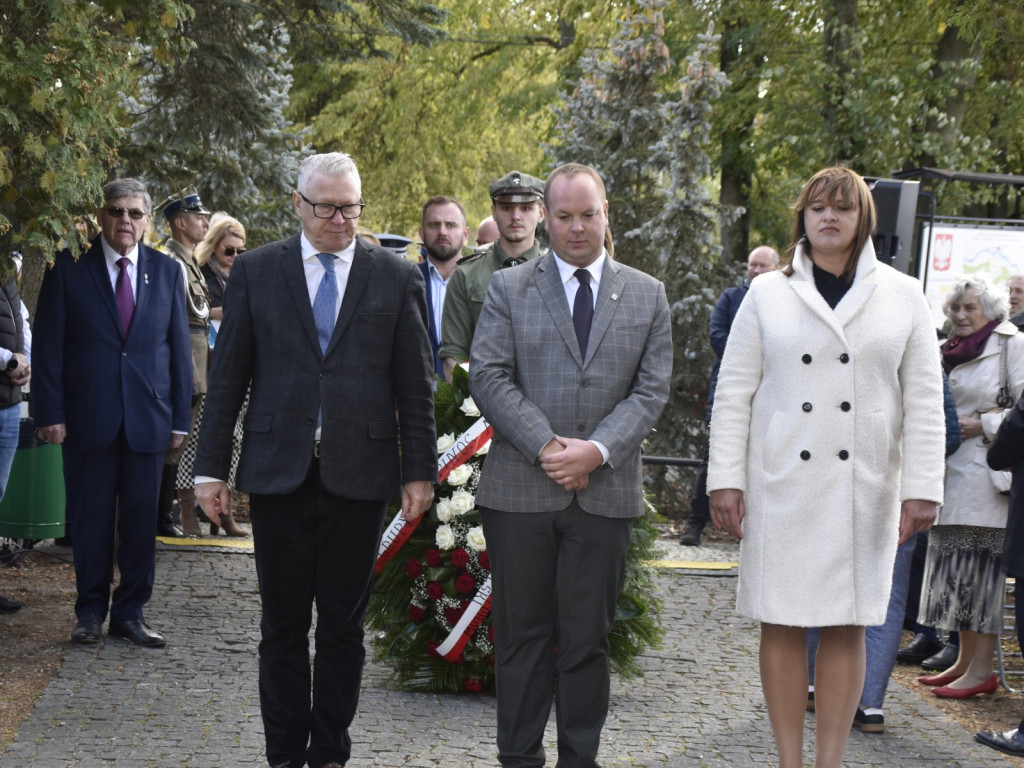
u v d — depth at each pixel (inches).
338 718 146.4
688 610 258.7
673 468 406.6
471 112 918.4
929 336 147.3
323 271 146.2
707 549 333.4
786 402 144.7
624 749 170.4
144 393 210.7
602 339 146.3
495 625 148.6
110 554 212.4
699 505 339.9
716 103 624.7
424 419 148.2
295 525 143.8
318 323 144.6
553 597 147.2
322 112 938.1
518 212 210.2
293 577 144.5
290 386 143.1
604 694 146.3
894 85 559.2
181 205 289.3
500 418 143.3
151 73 322.7
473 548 189.3
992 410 209.9
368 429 144.1
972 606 208.4
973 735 184.7
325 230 143.3
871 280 145.6
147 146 308.5
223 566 273.9
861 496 143.1
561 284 148.8
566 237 146.9
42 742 160.1
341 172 143.3
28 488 264.7
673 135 411.5
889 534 145.1
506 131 1009.5
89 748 158.7
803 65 604.1
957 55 572.1
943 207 565.0
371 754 161.9
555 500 143.9
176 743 162.1
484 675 194.4
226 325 145.9
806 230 147.4
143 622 213.6
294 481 140.9
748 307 149.7
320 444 142.2
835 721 146.9
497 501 145.9
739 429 147.9
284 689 145.4
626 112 429.1
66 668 193.0
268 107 337.4
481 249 249.9
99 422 207.2
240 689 187.9
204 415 145.4
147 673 193.8
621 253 431.5
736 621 251.4
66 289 209.2
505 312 149.3
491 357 147.2
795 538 143.1
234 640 215.9
